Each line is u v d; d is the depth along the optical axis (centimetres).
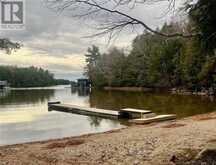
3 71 10962
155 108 2462
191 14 514
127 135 1095
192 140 843
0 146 1089
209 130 1017
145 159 698
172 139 898
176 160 635
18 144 1120
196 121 1343
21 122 1897
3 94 5831
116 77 6981
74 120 1986
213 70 845
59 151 895
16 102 3662
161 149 767
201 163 571
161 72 5388
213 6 480
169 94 4400
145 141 916
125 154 772
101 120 1961
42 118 2105
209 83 4006
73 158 793
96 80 8012
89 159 767
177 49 4962
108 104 3064
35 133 1507
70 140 1112
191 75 4344
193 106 2533
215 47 518
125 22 498
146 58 5866
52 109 2748
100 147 895
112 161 722
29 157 841
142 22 497
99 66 7900
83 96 4881
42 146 1023
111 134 1200
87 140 1076
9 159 826
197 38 524
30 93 6334
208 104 2667
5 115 2288
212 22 494
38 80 13338
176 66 4941
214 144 665
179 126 1211
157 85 5588
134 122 1709
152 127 1290
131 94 4694
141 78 6134
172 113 2103
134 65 6372
